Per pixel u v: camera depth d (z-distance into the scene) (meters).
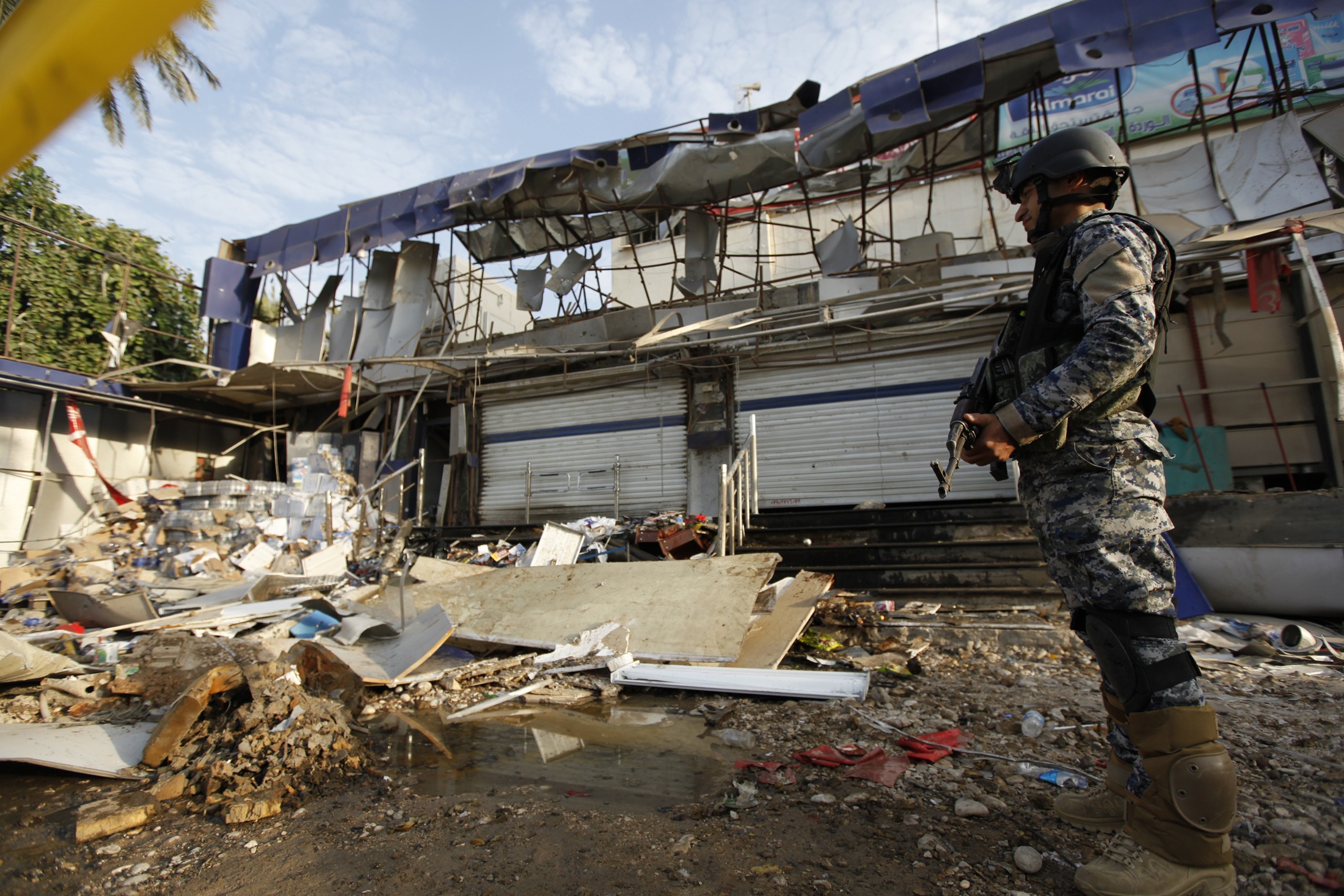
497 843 2.31
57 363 14.18
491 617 5.77
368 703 4.27
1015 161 2.15
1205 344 8.24
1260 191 7.84
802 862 2.08
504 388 11.57
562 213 11.94
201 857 2.33
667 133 10.27
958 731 3.23
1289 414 7.79
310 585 8.34
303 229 13.10
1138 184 8.52
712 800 2.63
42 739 3.33
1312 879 1.82
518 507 11.37
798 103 9.67
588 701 4.30
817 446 9.59
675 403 10.54
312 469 12.08
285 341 13.79
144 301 15.81
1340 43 12.09
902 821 2.32
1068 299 1.87
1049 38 7.63
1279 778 2.54
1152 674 1.71
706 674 4.46
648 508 10.47
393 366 12.91
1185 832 1.67
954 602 6.47
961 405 2.26
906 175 12.04
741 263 15.77
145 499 11.42
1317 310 7.15
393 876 2.12
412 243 13.37
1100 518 1.77
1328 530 5.80
